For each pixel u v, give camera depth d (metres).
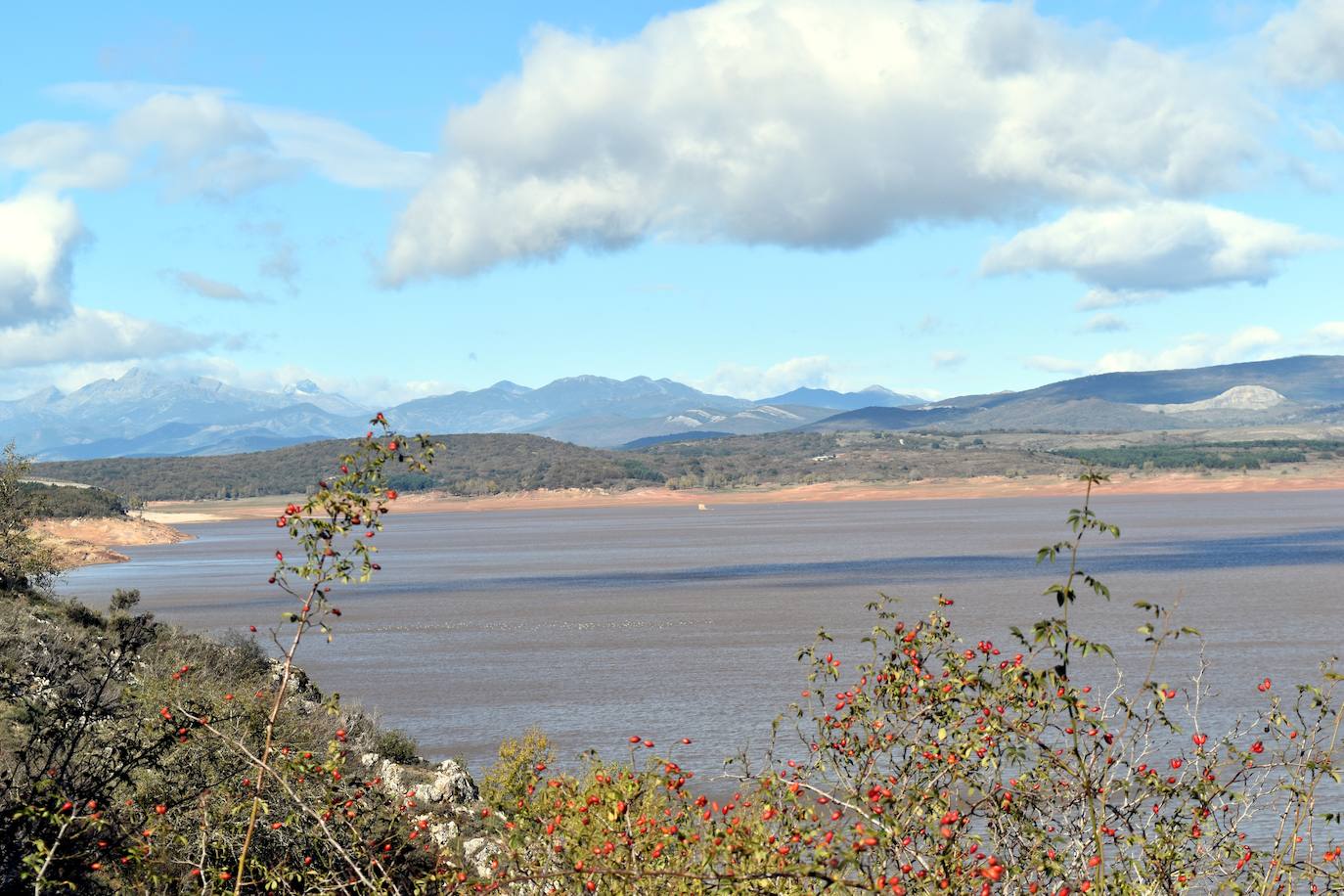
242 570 128.12
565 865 8.28
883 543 155.25
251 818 8.60
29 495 37.31
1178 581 91.50
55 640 21.34
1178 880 7.91
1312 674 43.69
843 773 8.33
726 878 6.75
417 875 9.53
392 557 159.75
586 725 39.28
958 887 7.00
